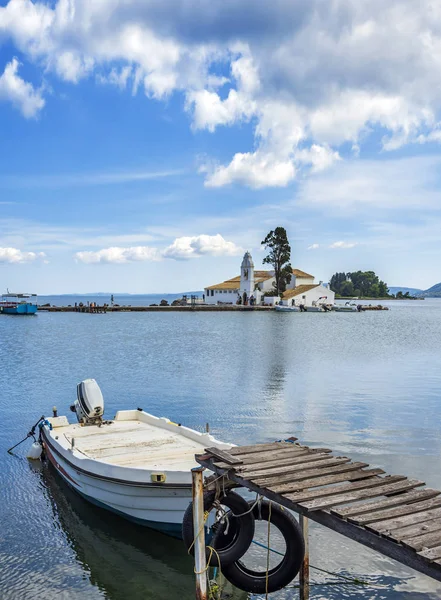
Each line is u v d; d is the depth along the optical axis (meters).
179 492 10.25
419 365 37.19
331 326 80.06
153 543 10.70
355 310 136.50
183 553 10.34
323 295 130.12
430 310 164.00
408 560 5.85
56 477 14.32
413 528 6.27
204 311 125.00
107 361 38.91
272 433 18.78
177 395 25.86
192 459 11.91
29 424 20.42
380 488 7.50
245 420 20.75
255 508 8.98
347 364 37.59
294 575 8.91
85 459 11.64
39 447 15.95
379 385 29.00
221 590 9.29
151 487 10.38
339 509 6.75
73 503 12.55
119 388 27.78
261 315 111.25
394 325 84.25
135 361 38.91
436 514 6.67
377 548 6.20
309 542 10.71
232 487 8.52
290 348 48.41
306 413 21.98
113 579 9.41
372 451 16.55
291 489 7.38
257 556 10.22
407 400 24.78
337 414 21.80
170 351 45.66
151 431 14.54
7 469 15.02
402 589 9.13
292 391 27.06
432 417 21.25
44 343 53.06
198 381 30.08
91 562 9.95
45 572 9.61
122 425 15.33
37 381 30.23
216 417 21.28
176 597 8.91
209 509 8.37
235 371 33.97
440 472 14.48
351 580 9.41
